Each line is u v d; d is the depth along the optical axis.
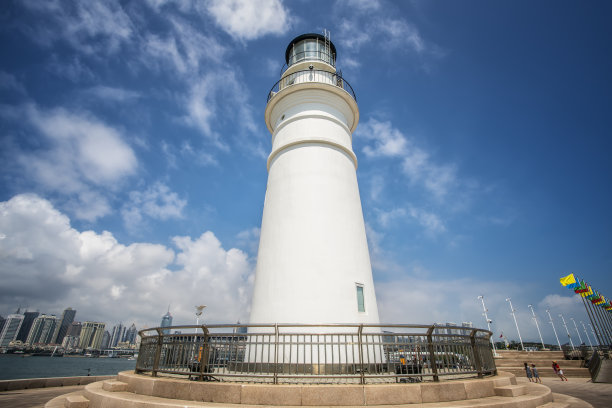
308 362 11.73
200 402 7.36
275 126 18.88
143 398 7.94
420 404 7.41
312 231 13.94
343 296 12.97
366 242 15.73
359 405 7.23
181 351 9.18
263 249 14.81
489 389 8.87
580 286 34.03
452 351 9.41
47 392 13.53
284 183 15.55
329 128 16.69
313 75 18.81
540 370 26.53
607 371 22.25
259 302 13.61
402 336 8.91
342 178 15.74
